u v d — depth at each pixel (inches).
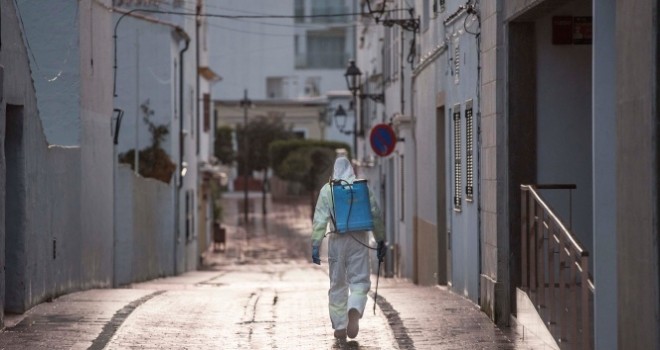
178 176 2046.0
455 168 960.9
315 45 5310.0
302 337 703.7
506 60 745.6
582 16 745.6
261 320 791.7
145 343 672.4
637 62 461.1
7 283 815.1
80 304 890.7
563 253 575.2
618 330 490.9
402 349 645.9
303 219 3821.4
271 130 4817.9
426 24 1258.0
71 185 1043.9
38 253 876.0
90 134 1178.6
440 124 1147.9
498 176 749.3
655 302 446.0
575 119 747.4
